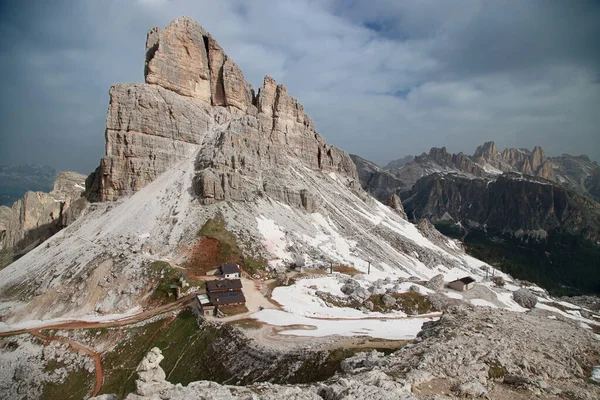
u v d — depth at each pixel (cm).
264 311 8325
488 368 3109
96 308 9606
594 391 2900
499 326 4291
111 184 15412
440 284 12544
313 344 5778
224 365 5941
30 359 7662
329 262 13625
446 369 3053
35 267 12000
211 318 7738
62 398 6644
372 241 17638
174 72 18238
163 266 10538
